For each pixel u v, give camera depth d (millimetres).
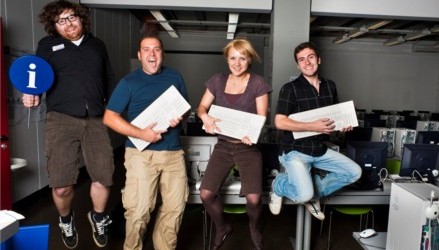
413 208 1713
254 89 2002
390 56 10414
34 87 1980
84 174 4699
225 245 2664
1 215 1002
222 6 4836
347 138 3404
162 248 2068
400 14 4887
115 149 6438
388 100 10562
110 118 1928
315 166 2277
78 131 2127
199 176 2432
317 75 2258
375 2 4848
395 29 8633
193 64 10016
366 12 4855
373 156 2443
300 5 4770
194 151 2422
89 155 2178
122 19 7055
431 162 2545
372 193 2416
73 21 2051
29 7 3576
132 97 1987
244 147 2018
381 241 2145
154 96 1997
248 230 2947
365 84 10477
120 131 1895
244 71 2002
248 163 1996
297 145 2193
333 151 2242
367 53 10367
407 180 2510
